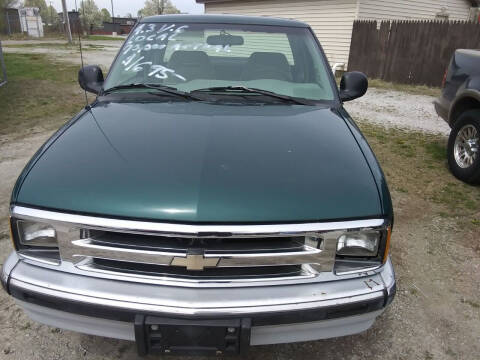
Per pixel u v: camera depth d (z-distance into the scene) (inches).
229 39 122.4
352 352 88.7
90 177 69.4
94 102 106.7
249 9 664.4
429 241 134.5
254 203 65.1
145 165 71.6
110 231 64.8
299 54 121.9
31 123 265.0
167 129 85.0
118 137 81.4
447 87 195.5
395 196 168.4
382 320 98.3
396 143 243.8
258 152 76.7
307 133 87.0
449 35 430.6
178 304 64.1
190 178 68.2
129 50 121.3
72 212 65.6
